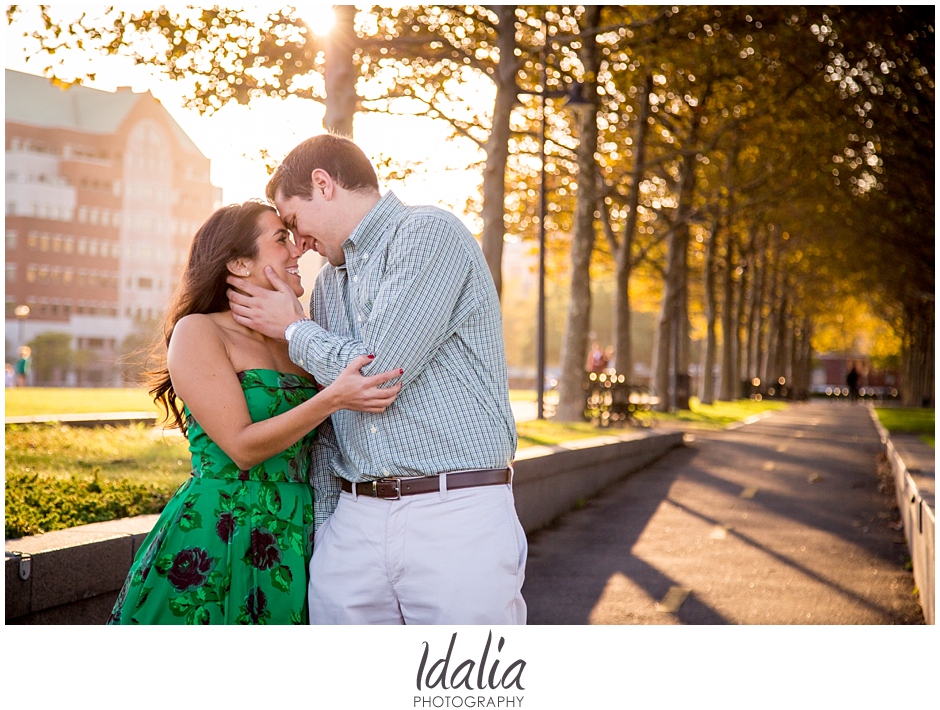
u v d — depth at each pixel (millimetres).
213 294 2865
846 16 16203
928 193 19641
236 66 9570
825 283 53844
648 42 16406
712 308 33188
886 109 18188
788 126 23641
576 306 18000
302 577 2828
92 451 7582
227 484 2762
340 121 9070
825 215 29750
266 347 2875
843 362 105562
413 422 2664
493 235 13281
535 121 20812
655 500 10133
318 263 5633
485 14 14086
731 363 38250
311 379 2920
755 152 27375
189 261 2891
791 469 13562
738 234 36562
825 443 18797
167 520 2758
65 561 3641
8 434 8234
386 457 2678
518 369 93562
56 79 9375
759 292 47844
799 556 7281
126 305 99250
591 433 13680
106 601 3877
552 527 8398
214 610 2721
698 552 7371
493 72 13469
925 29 15727
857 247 31844
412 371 2619
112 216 98500
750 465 13938
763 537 8078
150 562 2723
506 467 2787
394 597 2738
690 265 37375
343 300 2854
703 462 14180
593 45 17188
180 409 3086
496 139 13344
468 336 2701
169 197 102500
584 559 7039
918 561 6117
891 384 103812
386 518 2686
